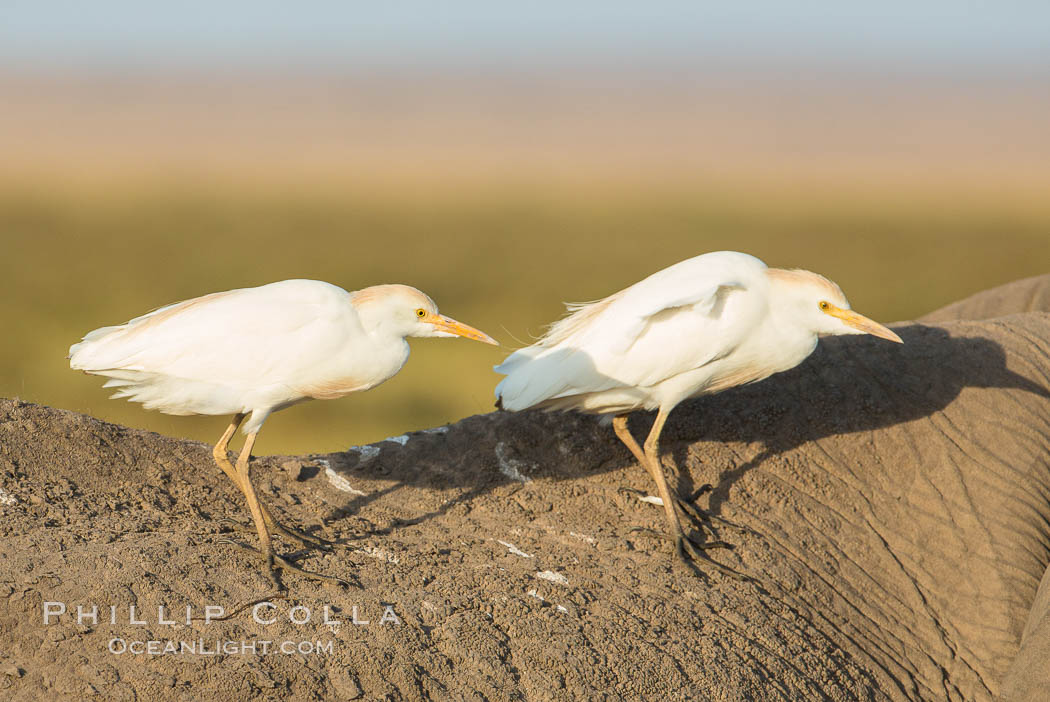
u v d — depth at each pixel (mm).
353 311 10000
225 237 73938
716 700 9031
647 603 9797
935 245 75938
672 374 10828
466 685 8406
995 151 178750
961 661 11016
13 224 77500
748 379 11422
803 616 10484
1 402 10531
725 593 10273
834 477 12102
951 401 12805
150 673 7828
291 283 10062
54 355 36344
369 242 72875
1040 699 10453
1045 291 16750
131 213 87000
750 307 10828
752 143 194250
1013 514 12000
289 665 8109
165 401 9922
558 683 8641
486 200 103750
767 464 12070
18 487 9609
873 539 11703
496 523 10875
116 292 50781
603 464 11883
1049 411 12875
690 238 77938
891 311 47750
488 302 48719
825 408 12648
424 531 10578
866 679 10234
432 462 11781
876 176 134125
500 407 11273
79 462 10258
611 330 10844
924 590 11484
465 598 9258
